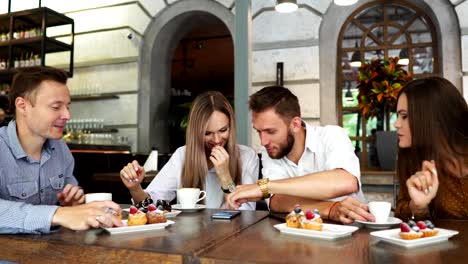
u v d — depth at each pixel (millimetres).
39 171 1457
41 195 1473
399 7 4777
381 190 3547
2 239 957
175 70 9953
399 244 861
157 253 800
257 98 1538
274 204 1495
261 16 5262
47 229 1007
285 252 798
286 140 1562
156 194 1944
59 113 1313
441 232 938
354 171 1514
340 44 4965
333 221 1214
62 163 1583
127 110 5789
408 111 1360
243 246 853
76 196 1312
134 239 923
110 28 5922
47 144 1480
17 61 5391
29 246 925
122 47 5859
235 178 1860
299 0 5102
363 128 4801
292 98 1561
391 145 3377
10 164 1370
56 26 5691
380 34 4832
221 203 1900
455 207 1297
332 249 824
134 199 1708
